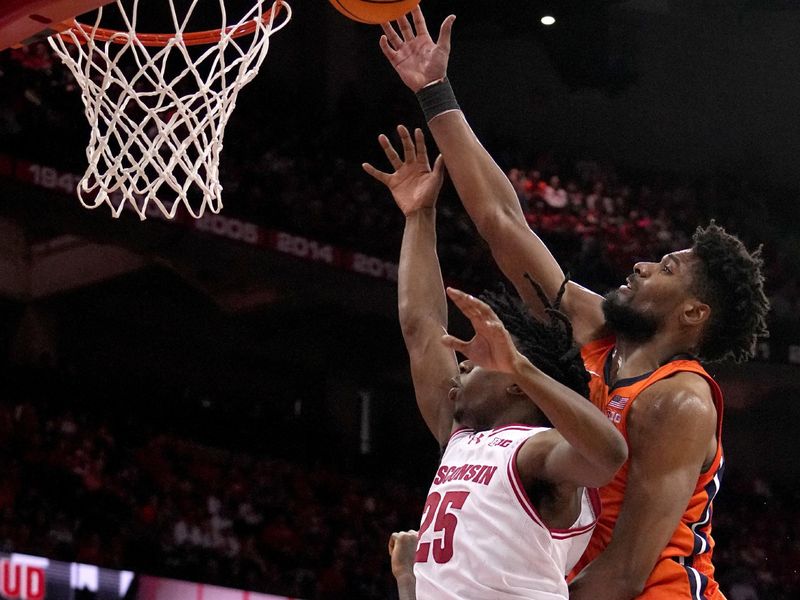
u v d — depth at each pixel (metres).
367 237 14.33
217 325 14.95
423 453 15.45
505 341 2.01
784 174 17.38
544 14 16.14
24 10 3.17
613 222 15.97
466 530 2.18
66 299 14.05
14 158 12.15
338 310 14.62
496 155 16.45
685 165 17.45
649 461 2.52
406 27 3.20
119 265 13.86
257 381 15.45
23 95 12.38
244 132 14.29
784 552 14.62
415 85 3.14
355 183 14.83
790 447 16.39
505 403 2.32
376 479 13.96
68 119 12.55
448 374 2.75
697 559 2.61
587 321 2.93
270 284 13.91
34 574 8.12
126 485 11.40
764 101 17.50
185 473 12.04
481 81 17.31
